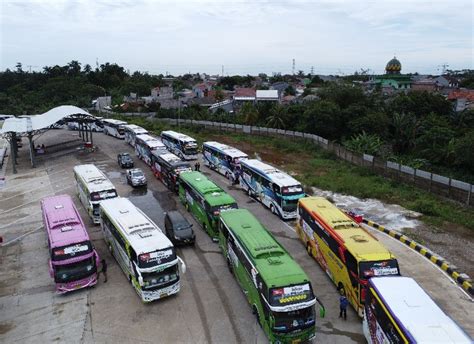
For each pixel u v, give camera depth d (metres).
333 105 56.78
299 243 25.03
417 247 23.50
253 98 95.69
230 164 38.78
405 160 43.38
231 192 35.78
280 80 171.12
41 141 63.72
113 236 22.33
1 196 35.50
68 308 18.30
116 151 55.34
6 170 45.19
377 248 17.67
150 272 17.88
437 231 26.14
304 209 24.06
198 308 18.12
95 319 17.42
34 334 16.50
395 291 14.16
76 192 36.31
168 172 36.53
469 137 39.53
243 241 18.53
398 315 12.77
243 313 17.72
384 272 16.62
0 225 28.67
